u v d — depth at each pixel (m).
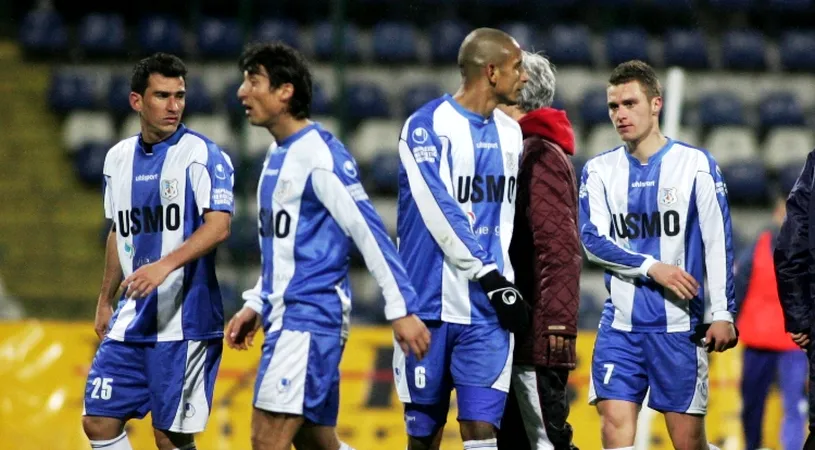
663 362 18.17
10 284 38.44
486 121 16.89
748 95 52.28
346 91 47.97
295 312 15.39
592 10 55.50
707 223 18.06
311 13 53.00
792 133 49.47
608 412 18.34
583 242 18.70
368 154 46.25
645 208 18.34
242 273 32.97
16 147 46.09
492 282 16.02
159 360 17.55
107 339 17.81
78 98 47.66
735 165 46.88
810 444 16.48
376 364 29.36
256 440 15.63
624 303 18.36
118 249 18.09
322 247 15.43
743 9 55.75
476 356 16.62
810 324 17.22
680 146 18.36
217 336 17.98
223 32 50.03
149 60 17.50
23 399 28.81
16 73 48.84
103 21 50.50
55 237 41.12
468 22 54.81
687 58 52.69
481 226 16.77
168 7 52.84
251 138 43.88
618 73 18.44
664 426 28.25
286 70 15.34
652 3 55.41
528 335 17.73
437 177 16.30
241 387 28.56
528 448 19.14
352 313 37.56
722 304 17.91
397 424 28.62
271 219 15.58
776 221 27.61
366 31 53.31
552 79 18.53
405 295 15.09
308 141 15.37
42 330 29.58
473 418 16.61
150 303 17.52
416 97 48.62
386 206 44.09
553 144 17.92
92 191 44.72
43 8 52.22
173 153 17.70
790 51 53.56
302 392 15.34
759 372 27.22
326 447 16.56
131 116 47.72
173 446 17.95
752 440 27.38
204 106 46.81
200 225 17.73
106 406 17.62
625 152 18.70
